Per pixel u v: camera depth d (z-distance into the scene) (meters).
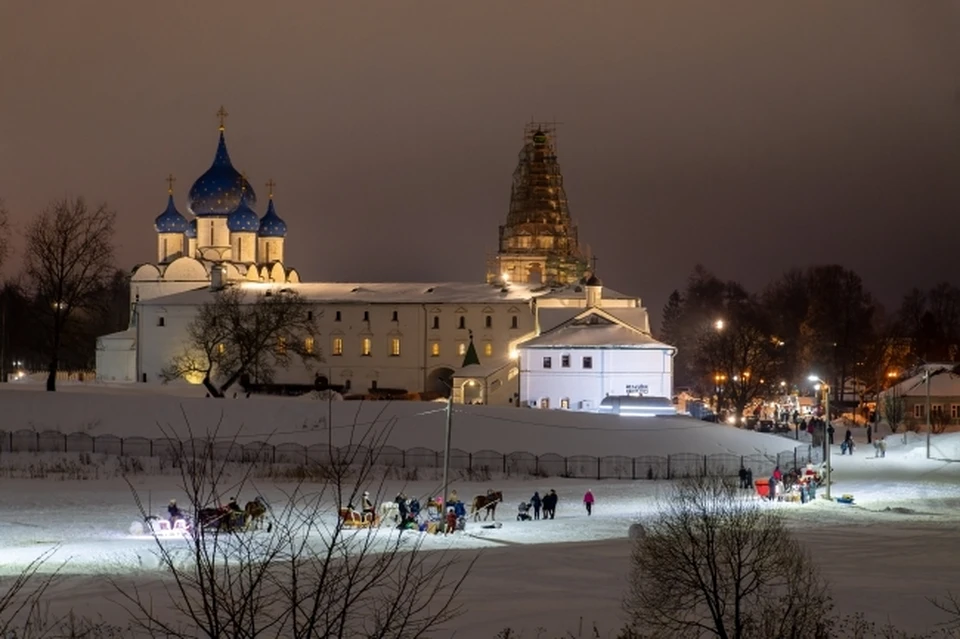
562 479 86.62
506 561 43.50
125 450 91.38
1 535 55.16
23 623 31.42
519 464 89.88
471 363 151.88
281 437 95.31
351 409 100.75
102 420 98.56
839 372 193.38
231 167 184.75
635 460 90.25
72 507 66.12
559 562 43.34
